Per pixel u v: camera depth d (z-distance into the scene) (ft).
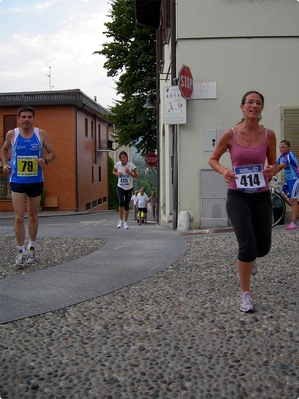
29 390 10.42
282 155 31.60
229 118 35.81
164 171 56.90
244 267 14.82
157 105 69.72
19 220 21.16
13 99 126.52
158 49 67.87
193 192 36.04
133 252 24.54
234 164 14.75
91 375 11.05
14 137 21.17
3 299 16.52
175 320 14.44
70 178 129.18
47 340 13.03
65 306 15.78
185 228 35.06
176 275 19.65
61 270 20.66
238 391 10.36
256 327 13.71
